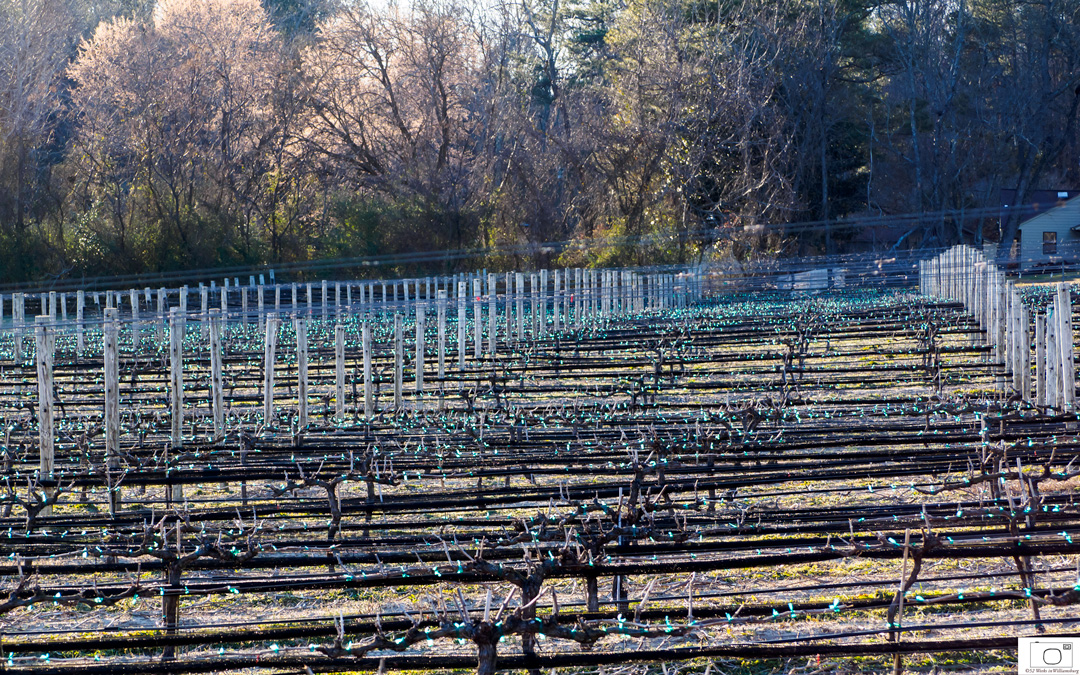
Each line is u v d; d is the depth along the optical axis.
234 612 9.98
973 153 59.81
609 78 57.44
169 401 18.98
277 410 18.23
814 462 12.85
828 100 55.47
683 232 46.31
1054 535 9.27
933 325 23.70
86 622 9.73
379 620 6.84
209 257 42.62
